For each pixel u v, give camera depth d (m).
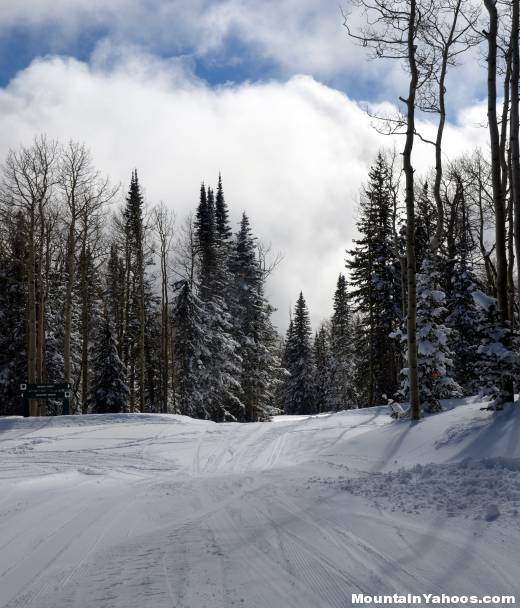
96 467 12.31
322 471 9.41
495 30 11.42
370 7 14.03
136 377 39.09
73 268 25.83
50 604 3.76
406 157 14.17
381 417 20.41
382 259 30.27
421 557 4.23
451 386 16.62
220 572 4.18
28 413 21.80
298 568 4.18
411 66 13.98
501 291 10.74
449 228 25.83
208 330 35.03
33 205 23.38
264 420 41.72
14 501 8.08
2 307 29.92
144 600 3.68
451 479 6.64
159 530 5.85
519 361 10.02
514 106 11.21
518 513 4.96
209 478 9.97
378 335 31.33
